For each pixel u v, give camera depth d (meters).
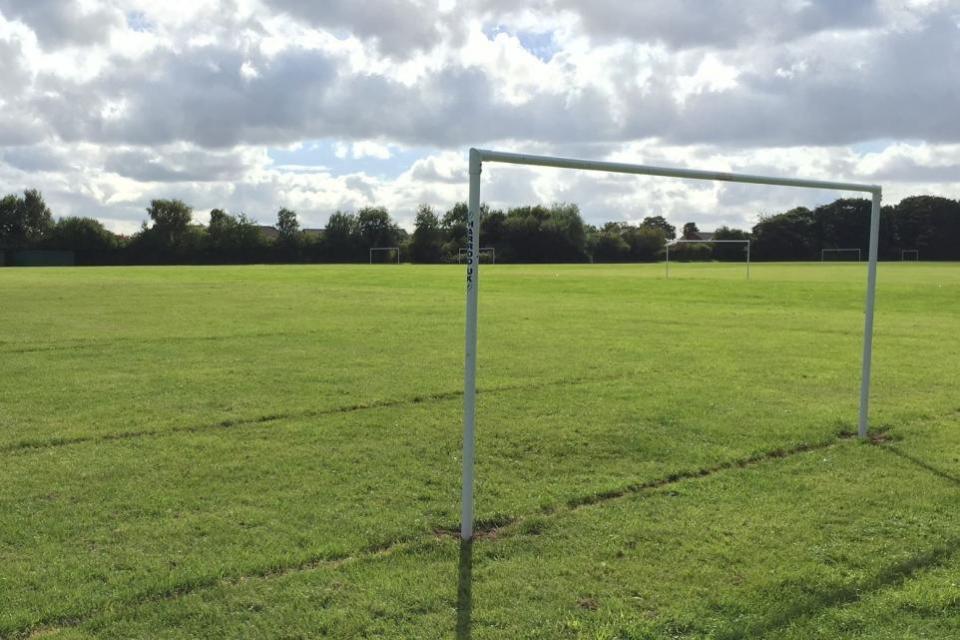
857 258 94.50
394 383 9.45
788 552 4.30
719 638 3.40
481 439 6.75
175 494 5.24
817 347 13.11
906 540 4.48
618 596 3.78
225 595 3.75
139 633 3.40
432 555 4.25
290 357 11.65
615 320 17.83
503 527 4.73
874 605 3.69
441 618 3.54
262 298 24.75
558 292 28.97
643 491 5.40
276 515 4.86
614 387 9.25
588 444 6.60
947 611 3.63
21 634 3.39
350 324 16.55
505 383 9.49
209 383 9.41
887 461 6.11
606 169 4.79
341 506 5.02
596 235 97.69
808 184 6.01
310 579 3.93
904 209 96.44
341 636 3.39
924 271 55.31
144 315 18.55
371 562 4.16
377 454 6.27
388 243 98.25
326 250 95.25
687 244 95.50
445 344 13.25
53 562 4.12
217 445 6.52
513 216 97.50
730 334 15.05
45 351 12.21
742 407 8.07
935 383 9.59
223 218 94.56
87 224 88.12
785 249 92.62
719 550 4.32
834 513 4.93
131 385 9.27
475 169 4.22
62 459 6.08
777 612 3.62
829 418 7.54
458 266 68.25
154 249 88.62
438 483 5.55
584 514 4.90
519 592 3.81
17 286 31.34
